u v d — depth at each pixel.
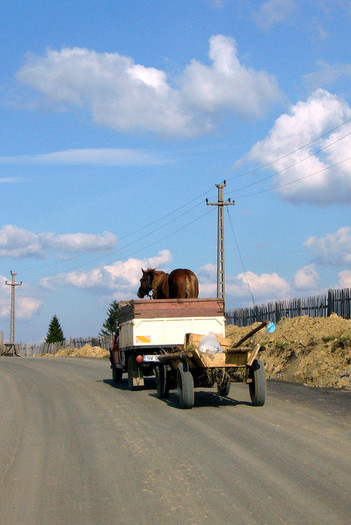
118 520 6.06
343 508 6.20
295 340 22.53
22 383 21.75
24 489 7.29
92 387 19.20
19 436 10.77
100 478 7.67
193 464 8.20
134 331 16.80
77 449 9.46
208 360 12.93
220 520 5.95
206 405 13.84
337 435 9.74
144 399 15.45
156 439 10.00
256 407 13.08
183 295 18.69
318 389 15.54
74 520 6.11
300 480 7.25
